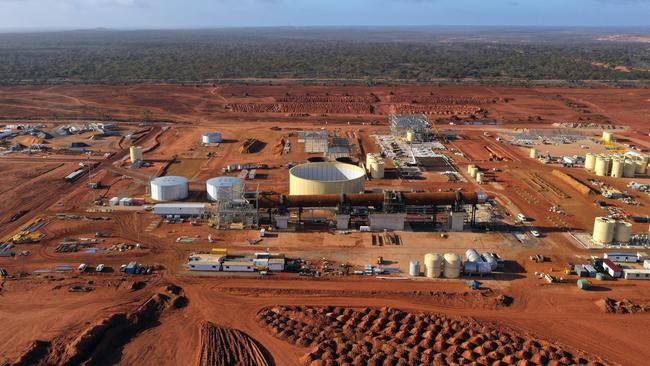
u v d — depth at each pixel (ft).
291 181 332.80
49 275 242.17
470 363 181.16
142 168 431.02
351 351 186.29
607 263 253.24
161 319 209.56
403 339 196.34
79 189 372.38
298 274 247.70
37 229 296.51
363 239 287.69
